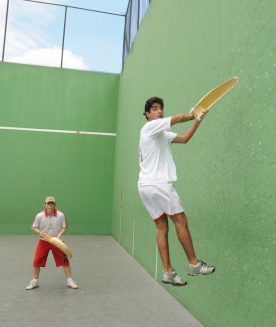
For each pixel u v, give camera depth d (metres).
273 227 2.20
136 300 3.90
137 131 6.58
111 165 9.18
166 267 2.31
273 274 2.18
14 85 8.91
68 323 3.24
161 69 5.07
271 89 2.28
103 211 9.03
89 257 6.21
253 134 2.47
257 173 2.40
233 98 2.78
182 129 3.96
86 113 9.20
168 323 3.25
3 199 8.60
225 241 2.82
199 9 3.66
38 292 4.14
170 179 2.37
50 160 8.90
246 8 2.67
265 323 2.24
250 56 2.57
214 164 3.08
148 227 5.34
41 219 4.32
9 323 3.22
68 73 9.23
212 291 3.02
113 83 9.42
